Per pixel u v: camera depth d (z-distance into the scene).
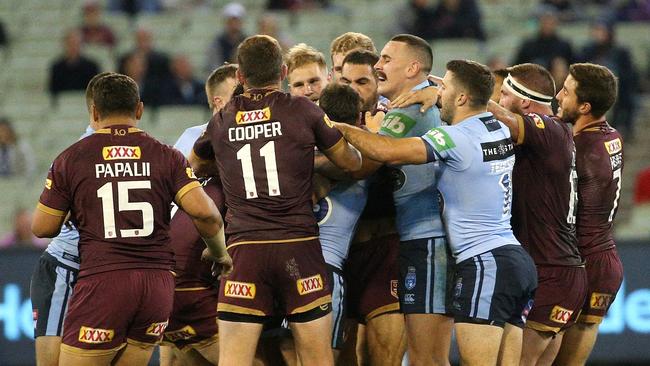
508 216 22.47
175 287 24.03
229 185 21.53
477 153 21.78
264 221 21.17
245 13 63.19
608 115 51.62
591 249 24.81
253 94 21.61
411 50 23.23
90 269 21.25
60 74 56.09
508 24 61.41
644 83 56.50
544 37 51.59
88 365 21.17
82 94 56.25
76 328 21.17
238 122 21.41
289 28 60.66
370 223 23.73
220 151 21.61
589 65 24.70
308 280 21.25
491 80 22.12
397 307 23.56
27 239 42.78
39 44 62.91
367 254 23.73
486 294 21.77
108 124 21.72
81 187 21.23
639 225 45.38
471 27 56.69
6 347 35.53
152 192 21.39
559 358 25.70
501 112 22.72
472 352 21.81
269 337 23.64
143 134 21.73
